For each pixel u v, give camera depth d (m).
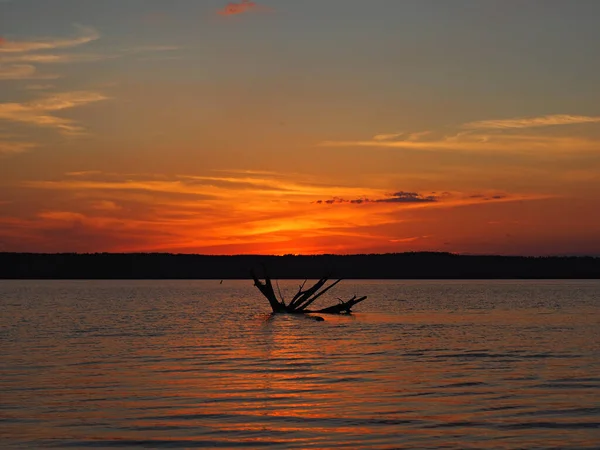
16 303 94.25
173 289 171.12
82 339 43.19
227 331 49.03
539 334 46.50
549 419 19.92
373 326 53.50
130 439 17.81
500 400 22.58
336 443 17.52
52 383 25.83
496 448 17.09
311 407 21.52
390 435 18.23
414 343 40.44
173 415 20.41
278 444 17.41
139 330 50.06
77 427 19.00
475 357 33.62
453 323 56.72
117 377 27.33
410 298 112.12
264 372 28.73
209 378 27.11
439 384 25.64
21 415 20.36
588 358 33.25
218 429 18.83
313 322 57.94
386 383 25.89
